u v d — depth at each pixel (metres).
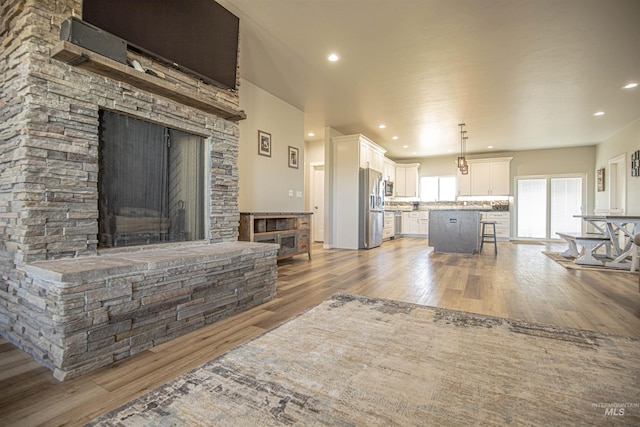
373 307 2.47
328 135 6.40
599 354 1.67
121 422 1.13
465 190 8.94
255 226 4.36
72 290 1.48
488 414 1.18
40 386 1.40
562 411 1.19
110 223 2.08
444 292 2.96
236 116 2.84
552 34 3.07
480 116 5.66
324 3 2.68
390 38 3.19
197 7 2.52
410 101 4.95
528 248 6.68
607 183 7.09
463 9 2.71
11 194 1.75
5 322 1.88
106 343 1.61
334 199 6.55
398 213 9.27
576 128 6.37
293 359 1.61
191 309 2.05
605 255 5.14
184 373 1.48
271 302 2.67
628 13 2.72
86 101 1.89
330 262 4.71
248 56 3.59
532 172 8.47
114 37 1.93
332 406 1.22
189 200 2.63
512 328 2.04
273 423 1.13
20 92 1.71
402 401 1.26
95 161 1.93
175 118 2.44
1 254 1.87
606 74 3.92
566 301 2.68
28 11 1.69
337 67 3.84
